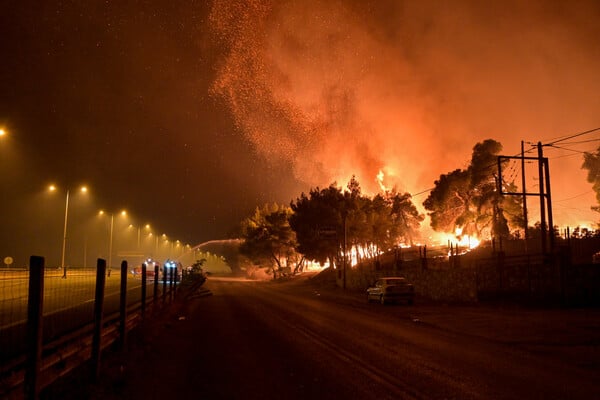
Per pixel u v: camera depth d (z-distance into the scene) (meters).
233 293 43.41
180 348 13.45
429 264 42.50
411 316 22.75
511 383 9.16
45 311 14.79
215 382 9.41
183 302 27.86
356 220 59.75
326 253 61.91
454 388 8.78
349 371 10.31
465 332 16.97
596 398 8.09
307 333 16.61
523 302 26.66
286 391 8.67
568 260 26.88
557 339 14.98
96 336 8.95
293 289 53.66
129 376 9.70
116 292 27.48
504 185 50.31
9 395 5.59
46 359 6.94
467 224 53.31
